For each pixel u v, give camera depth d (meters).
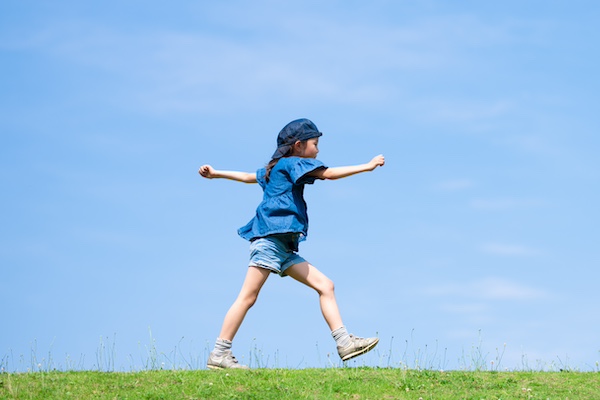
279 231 8.27
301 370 8.44
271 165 8.64
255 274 8.38
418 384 7.94
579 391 7.88
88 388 7.66
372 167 8.22
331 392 7.61
